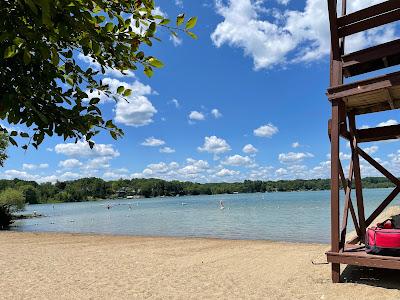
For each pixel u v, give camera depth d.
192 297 7.10
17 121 2.07
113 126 2.33
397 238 6.46
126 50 2.39
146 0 2.33
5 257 12.46
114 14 2.35
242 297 6.90
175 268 9.87
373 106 8.49
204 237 20.50
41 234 22.72
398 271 7.60
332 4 7.03
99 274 9.43
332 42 7.23
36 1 1.52
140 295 7.39
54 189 175.25
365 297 6.19
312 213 43.75
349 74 7.92
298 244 14.85
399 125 8.43
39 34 1.86
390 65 7.66
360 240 8.91
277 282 7.77
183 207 81.69
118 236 20.92
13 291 7.93
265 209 58.66
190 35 2.38
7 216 35.94
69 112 2.15
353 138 8.75
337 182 7.04
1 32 1.79
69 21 1.92
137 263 10.81
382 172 8.93
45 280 8.90
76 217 54.50
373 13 6.83
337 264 7.07
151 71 2.54
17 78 2.01
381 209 9.13
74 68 2.40
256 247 13.80
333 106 7.12
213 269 9.52
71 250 14.13
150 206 97.94
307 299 6.45
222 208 65.75
